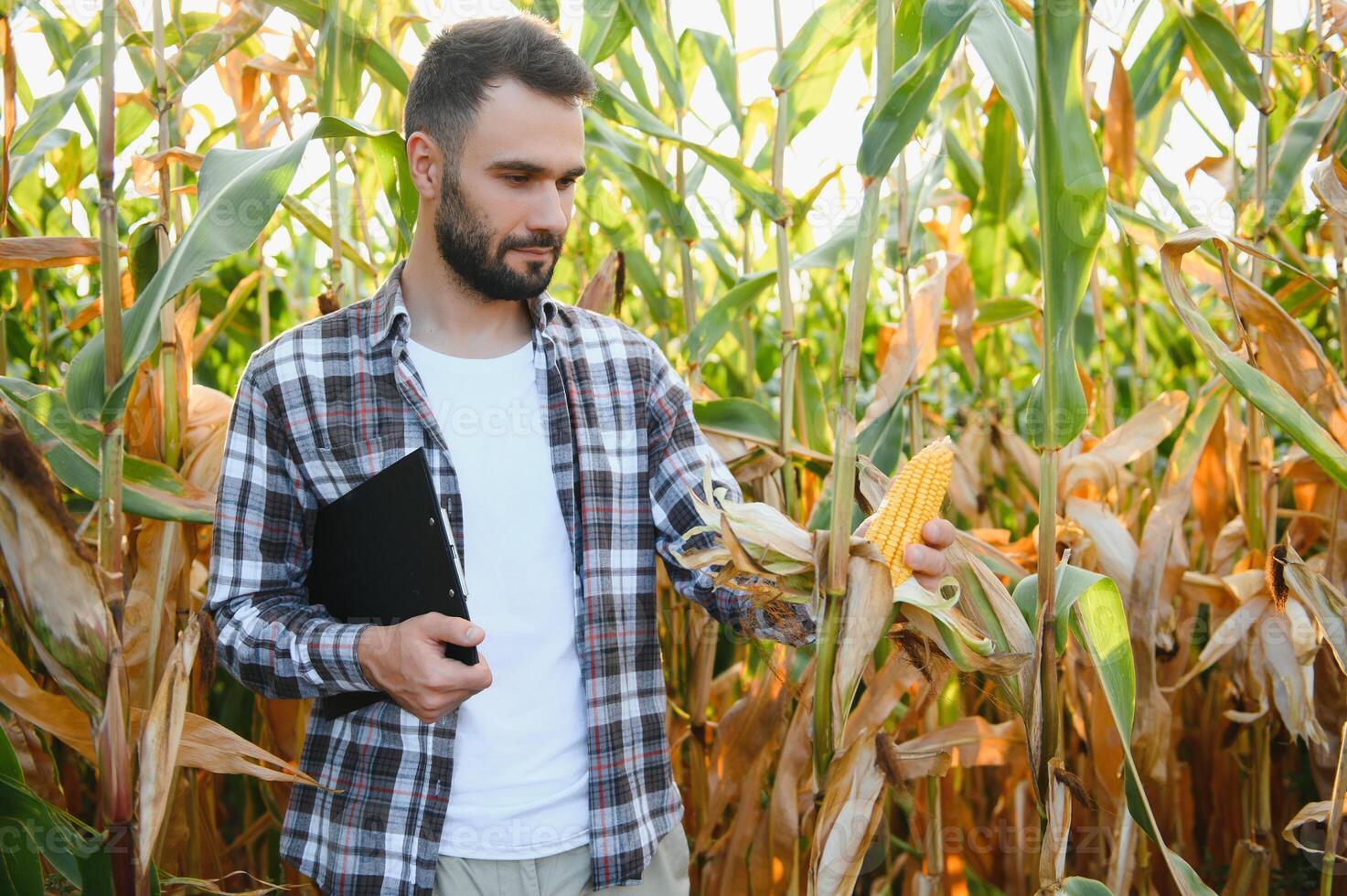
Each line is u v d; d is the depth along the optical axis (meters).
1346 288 2.09
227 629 1.36
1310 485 2.55
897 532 1.36
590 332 1.54
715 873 2.27
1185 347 3.30
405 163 1.85
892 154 1.33
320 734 1.43
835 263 2.56
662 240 2.77
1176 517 2.13
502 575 1.40
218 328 2.37
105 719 1.42
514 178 1.30
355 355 1.42
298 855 1.41
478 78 1.28
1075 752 2.36
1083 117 1.38
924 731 2.35
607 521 1.46
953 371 4.02
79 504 2.00
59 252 1.72
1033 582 1.59
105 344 1.43
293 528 1.44
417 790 1.34
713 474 1.55
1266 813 2.30
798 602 1.42
